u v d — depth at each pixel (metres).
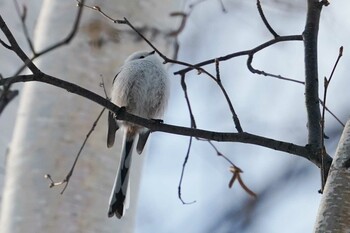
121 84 9.26
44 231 8.26
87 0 9.27
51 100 8.77
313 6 8.20
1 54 10.93
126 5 9.41
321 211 5.73
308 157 7.27
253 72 8.26
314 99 7.77
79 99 8.77
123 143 9.00
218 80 7.56
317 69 7.98
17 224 8.31
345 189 5.72
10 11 11.40
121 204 8.62
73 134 8.65
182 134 7.51
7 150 9.58
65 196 8.38
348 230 5.58
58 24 9.20
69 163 8.54
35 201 8.37
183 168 8.49
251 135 7.34
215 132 7.42
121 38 9.26
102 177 8.59
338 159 5.88
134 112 9.55
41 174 8.48
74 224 8.31
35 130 8.68
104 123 8.76
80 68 9.01
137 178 9.02
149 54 9.52
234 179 8.29
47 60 9.04
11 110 10.52
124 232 8.62
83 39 9.11
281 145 7.32
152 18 9.58
